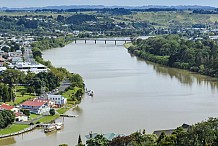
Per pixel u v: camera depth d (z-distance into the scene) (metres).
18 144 184.38
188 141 144.50
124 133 191.62
